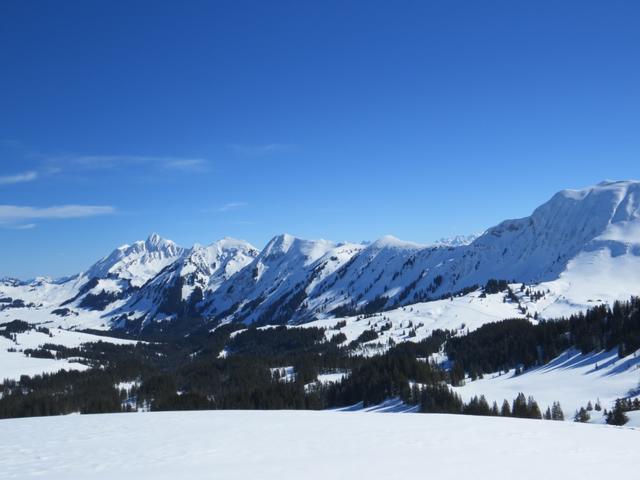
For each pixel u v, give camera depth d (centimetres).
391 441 4669
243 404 18538
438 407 12762
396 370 16700
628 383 12719
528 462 3725
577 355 17450
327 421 6316
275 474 3456
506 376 18200
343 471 3506
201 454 4209
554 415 10531
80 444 4862
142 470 3666
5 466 3897
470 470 3491
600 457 3891
